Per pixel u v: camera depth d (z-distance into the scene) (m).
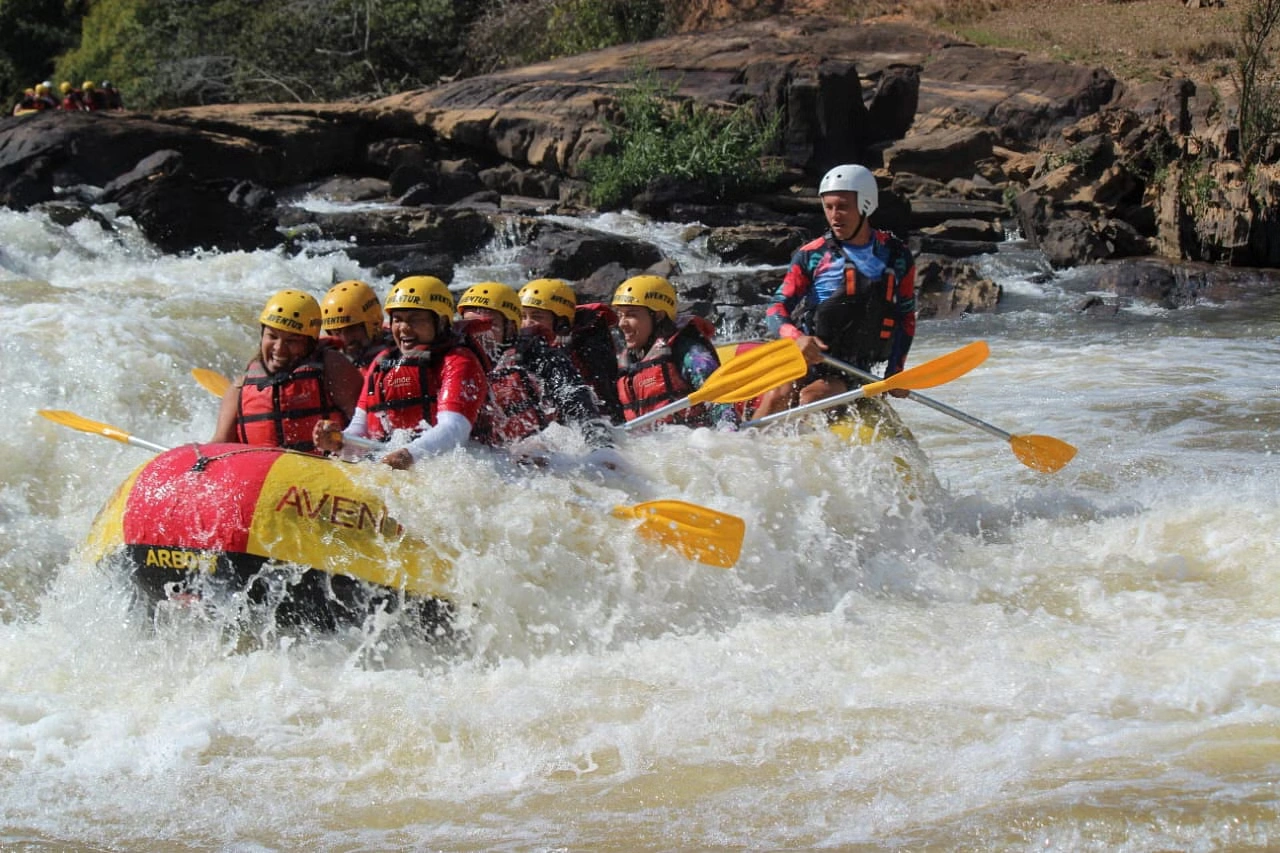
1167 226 36.34
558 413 11.45
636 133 41.16
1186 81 44.25
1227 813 6.88
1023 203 37.75
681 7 65.25
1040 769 7.53
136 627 10.11
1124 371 22.84
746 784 7.59
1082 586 11.23
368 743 8.34
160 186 32.69
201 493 9.88
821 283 14.02
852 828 7.03
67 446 15.56
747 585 11.08
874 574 11.66
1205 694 8.52
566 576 10.35
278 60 67.38
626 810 7.36
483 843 7.05
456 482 10.22
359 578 9.71
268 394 11.29
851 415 13.72
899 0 62.78
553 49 64.94
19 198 34.38
